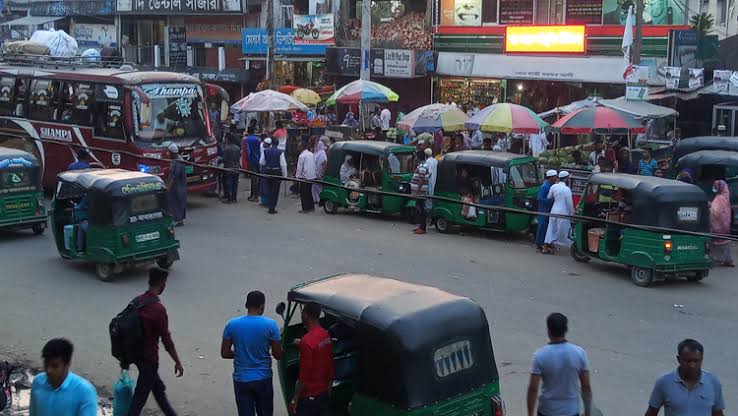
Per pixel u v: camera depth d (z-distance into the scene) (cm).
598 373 1088
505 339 1214
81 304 1384
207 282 1510
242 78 3522
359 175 2081
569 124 2072
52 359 621
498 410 780
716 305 1392
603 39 2725
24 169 1811
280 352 847
